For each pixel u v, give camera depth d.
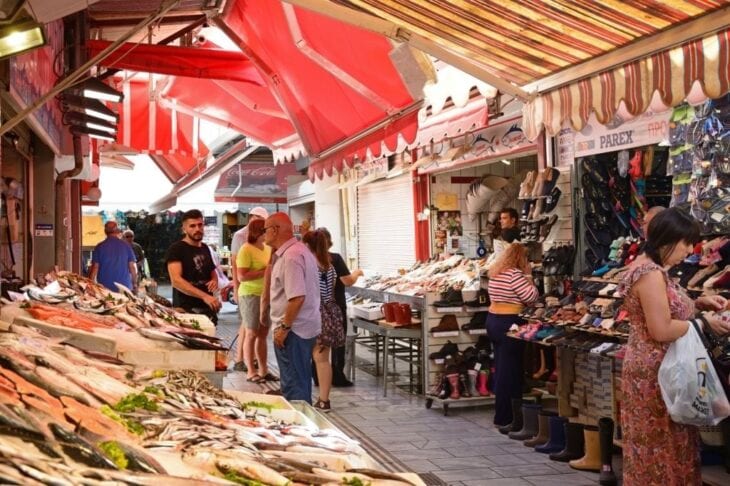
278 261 7.16
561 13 4.36
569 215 7.87
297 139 11.26
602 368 7.10
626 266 6.95
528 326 7.40
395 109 7.07
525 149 9.89
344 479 2.55
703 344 4.23
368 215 16.48
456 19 5.03
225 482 2.13
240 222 26.73
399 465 6.55
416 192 13.46
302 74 8.02
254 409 4.00
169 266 8.77
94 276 11.31
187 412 3.11
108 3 7.94
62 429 2.01
